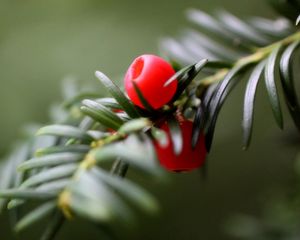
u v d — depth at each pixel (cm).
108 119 12
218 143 37
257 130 34
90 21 39
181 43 17
